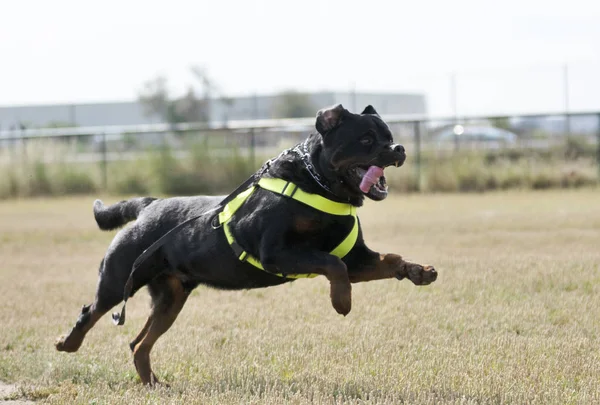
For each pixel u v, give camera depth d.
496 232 19.48
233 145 33.91
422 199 29.16
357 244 8.34
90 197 33.78
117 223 9.81
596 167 32.12
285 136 36.16
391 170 32.47
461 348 9.81
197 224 8.78
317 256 7.89
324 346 10.11
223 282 8.80
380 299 12.50
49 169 35.06
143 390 8.71
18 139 36.81
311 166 8.16
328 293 13.19
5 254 18.98
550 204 26.03
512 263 14.74
